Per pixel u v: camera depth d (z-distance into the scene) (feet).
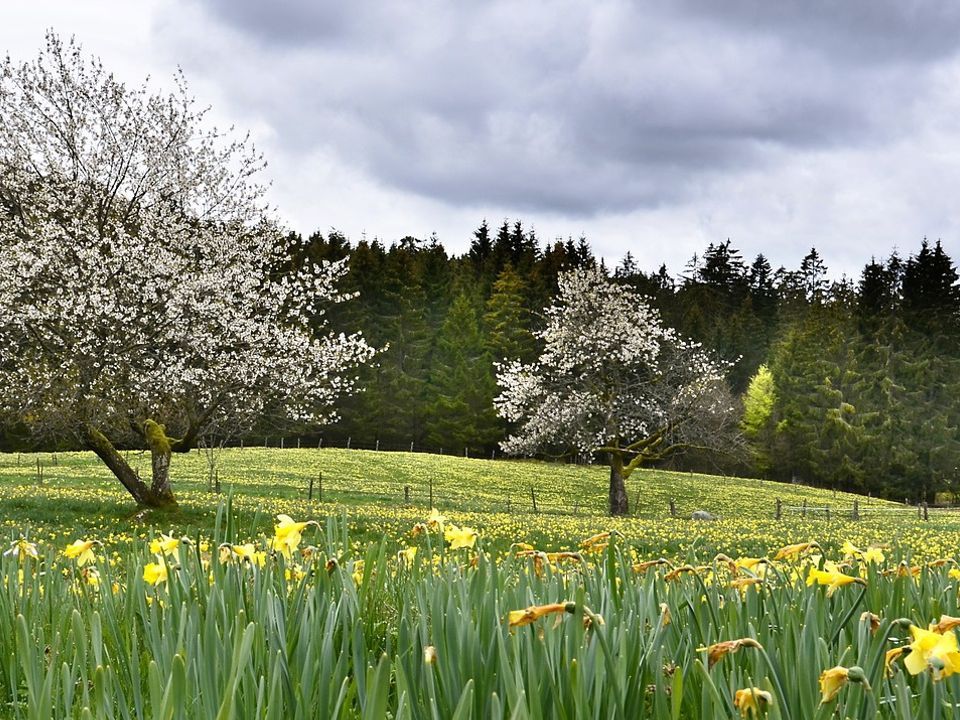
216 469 141.28
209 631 7.89
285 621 9.98
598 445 122.01
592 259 331.36
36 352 70.33
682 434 120.47
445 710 7.81
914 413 225.76
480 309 277.23
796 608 10.53
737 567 12.01
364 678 8.39
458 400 237.66
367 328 250.78
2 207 73.20
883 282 253.24
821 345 240.12
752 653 8.63
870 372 232.53
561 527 72.08
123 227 74.49
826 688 6.24
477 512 103.40
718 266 348.18
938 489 220.23
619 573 11.85
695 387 122.11
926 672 7.12
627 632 8.48
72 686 7.30
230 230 78.95
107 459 71.46
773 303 328.08
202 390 71.41
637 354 122.11
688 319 291.38
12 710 9.27
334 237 298.76
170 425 83.56
